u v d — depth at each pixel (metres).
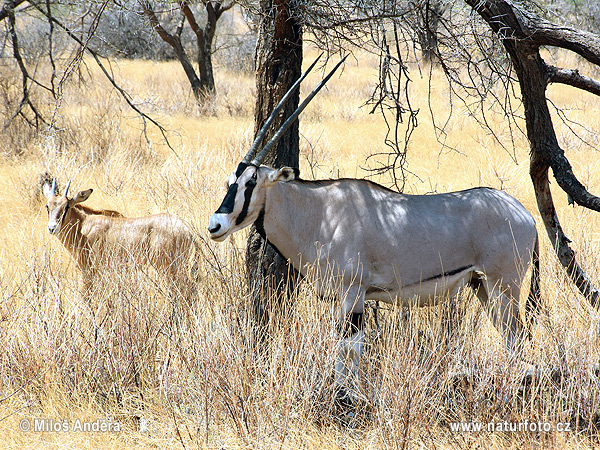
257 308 16.20
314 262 14.35
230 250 17.58
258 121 16.64
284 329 14.63
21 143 39.62
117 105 54.62
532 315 14.99
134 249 18.78
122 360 14.73
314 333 13.91
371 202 14.25
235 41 92.69
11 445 12.65
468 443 12.54
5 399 13.88
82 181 32.00
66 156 34.91
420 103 55.81
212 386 13.55
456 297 14.70
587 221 24.05
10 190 30.88
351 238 14.05
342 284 14.20
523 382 13.61
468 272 14.44
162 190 29.98
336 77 74.06
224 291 16.06
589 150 39.62
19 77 54.03
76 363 14.66
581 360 13.33
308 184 14.48
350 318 14.16
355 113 53.75
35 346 14.69
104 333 14.95
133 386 14.59
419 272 14.19
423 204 14.41
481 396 13.13
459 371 13.77
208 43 62.12
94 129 41.12
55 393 14.10
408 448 12.41
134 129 46.53
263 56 16.12
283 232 14.21
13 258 20.22
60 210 20.16
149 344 14.91
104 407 14.18
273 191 13.86
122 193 30.67
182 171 31.53
